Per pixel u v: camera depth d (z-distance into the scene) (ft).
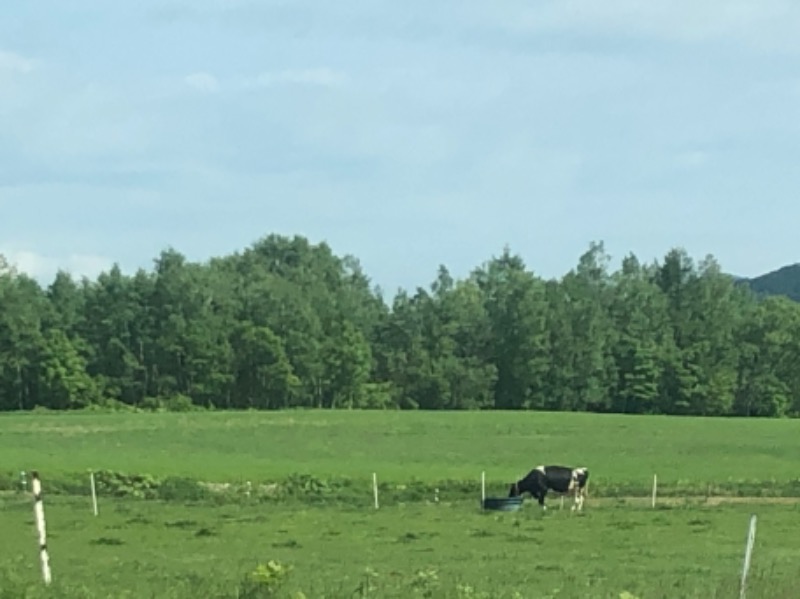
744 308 559.79
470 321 524.11
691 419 383.04
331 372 491.72
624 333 512.22
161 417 372.99
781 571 83.76
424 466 209.26
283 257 631.15
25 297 476.13
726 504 155.33
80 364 461.78
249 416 380.58
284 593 54.95
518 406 513.04
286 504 153.69
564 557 97.86
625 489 170.50
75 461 210.38
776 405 492.95
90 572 78.18
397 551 101.60
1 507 143.74
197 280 495.00
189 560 92.68
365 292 628.69
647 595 66.23
